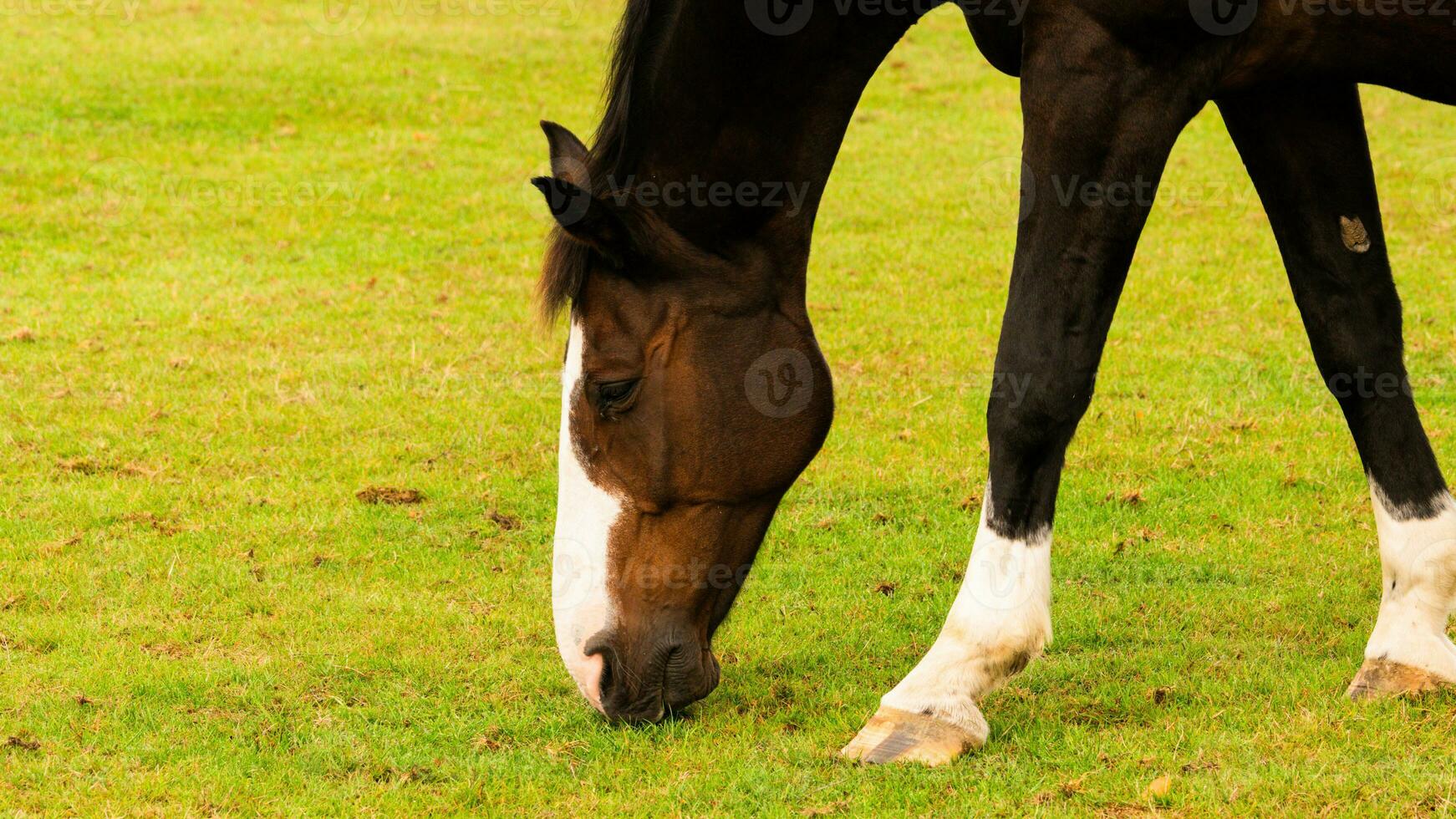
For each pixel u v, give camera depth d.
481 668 4.98
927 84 18.41
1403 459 4.43
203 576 5.88
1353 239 4.37
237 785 4.09
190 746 4.37
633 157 4.04
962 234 12.50
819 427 4.17
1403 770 3.81
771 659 5.04
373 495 6.83
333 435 7.75
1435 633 4.36
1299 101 4.22
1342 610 5.31
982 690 4.06
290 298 10.61
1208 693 4.49
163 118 15.66
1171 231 12.41
